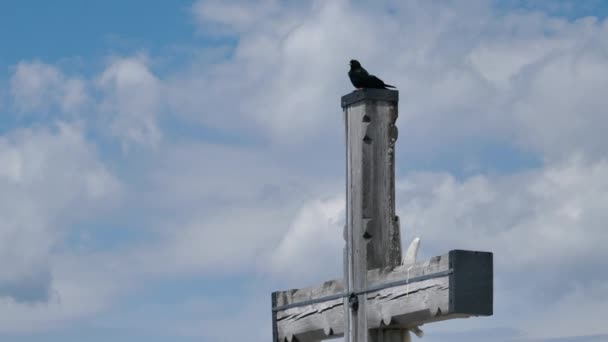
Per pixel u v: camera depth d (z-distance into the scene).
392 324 16.31
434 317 15.59
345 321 17.00
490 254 15.34
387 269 16.38
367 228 16.67
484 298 15.25
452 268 15.22
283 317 18.42
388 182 16.77
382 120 16.83
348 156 17.00
